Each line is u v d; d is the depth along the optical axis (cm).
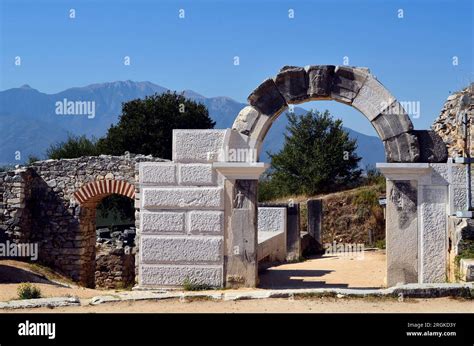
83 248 2641
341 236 3484
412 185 1714
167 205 1756
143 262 1766
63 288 1844
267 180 4556
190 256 1745
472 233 1605
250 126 1759
